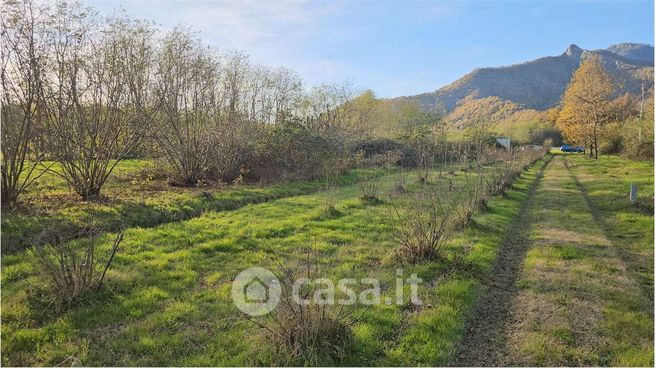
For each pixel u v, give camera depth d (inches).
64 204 333.4
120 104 393.4
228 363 146.9
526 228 387.5
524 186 688.4
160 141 499.2
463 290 217.9
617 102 1608.0
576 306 206.5
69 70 338.6
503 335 180.1
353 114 1197.7
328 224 357.1
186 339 162.6
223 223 342.6
